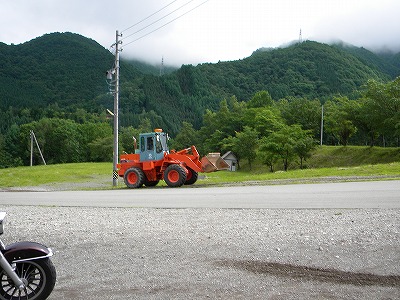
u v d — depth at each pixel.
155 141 24.97
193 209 11.18
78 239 7.77
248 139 75.81
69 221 9.90
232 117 98.56
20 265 4.55
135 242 7.32
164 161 24.45
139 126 159.12
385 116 57.25
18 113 161.12
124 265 6.00
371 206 10.38
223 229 8.09
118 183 32.25
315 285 4.96
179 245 6.96
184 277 5.38
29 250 4.49
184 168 23.33
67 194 19.88
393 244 6.43
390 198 11.80
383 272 5.29
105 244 7.28
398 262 5.62
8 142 107.19
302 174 24.77
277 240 6.99
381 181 18.45
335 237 6.99
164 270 5.70
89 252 6.79
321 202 11.56
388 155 59.22
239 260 6.00
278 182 20.75
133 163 25.41
